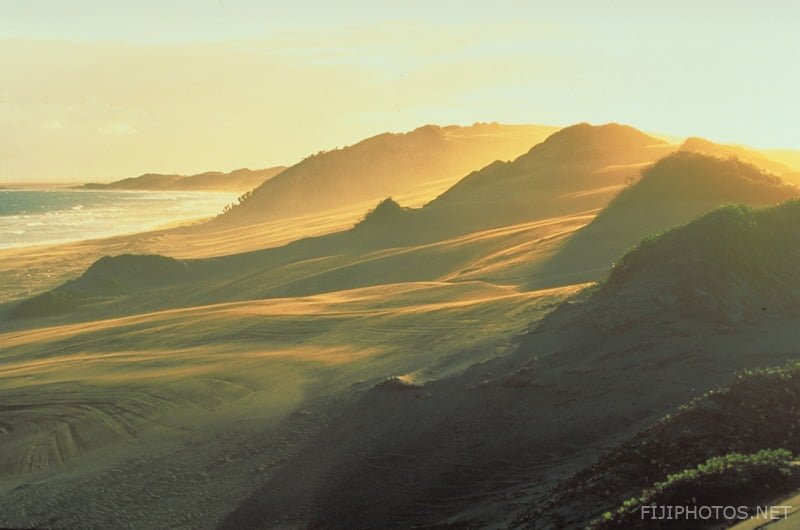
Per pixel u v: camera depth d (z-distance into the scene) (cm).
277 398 2717
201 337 3834
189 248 10950
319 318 3897
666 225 5316
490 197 9344
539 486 1789
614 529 1167
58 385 3222
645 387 2084
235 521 2041
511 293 4053
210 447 2434
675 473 1417
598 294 2705
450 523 1770
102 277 7512
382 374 2708
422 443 2141
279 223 13212
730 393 1598
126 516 2138
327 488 2075
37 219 18712
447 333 3053
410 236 8225
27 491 2325
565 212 8000
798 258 2611
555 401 2131
